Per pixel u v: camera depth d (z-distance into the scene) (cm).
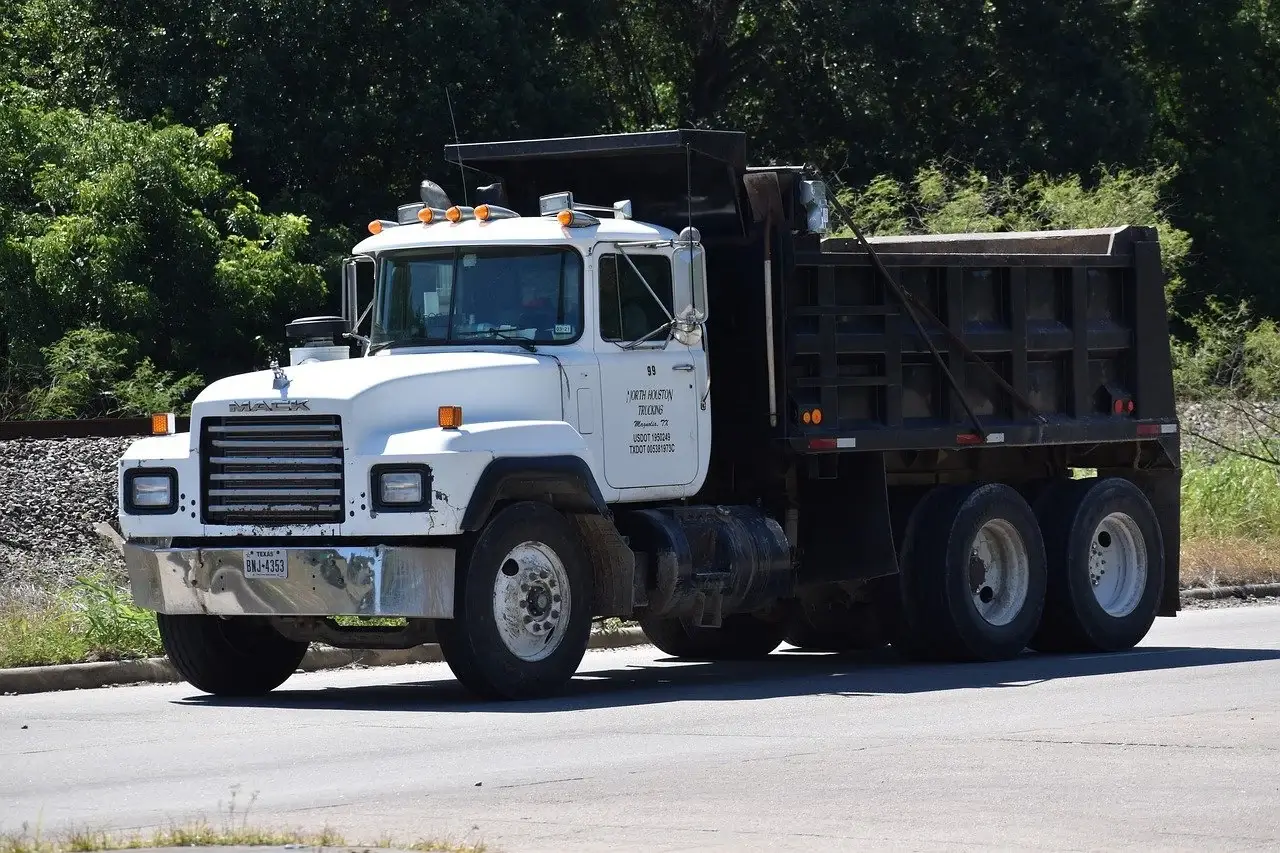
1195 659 3669
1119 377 4038
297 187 9400
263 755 2477
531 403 3111
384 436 2962
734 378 3491
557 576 3073
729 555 3338
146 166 8119
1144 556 3991
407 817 2003
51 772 2359
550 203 3238
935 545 3644
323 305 8581
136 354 7838
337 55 9381
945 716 2812
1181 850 1828
